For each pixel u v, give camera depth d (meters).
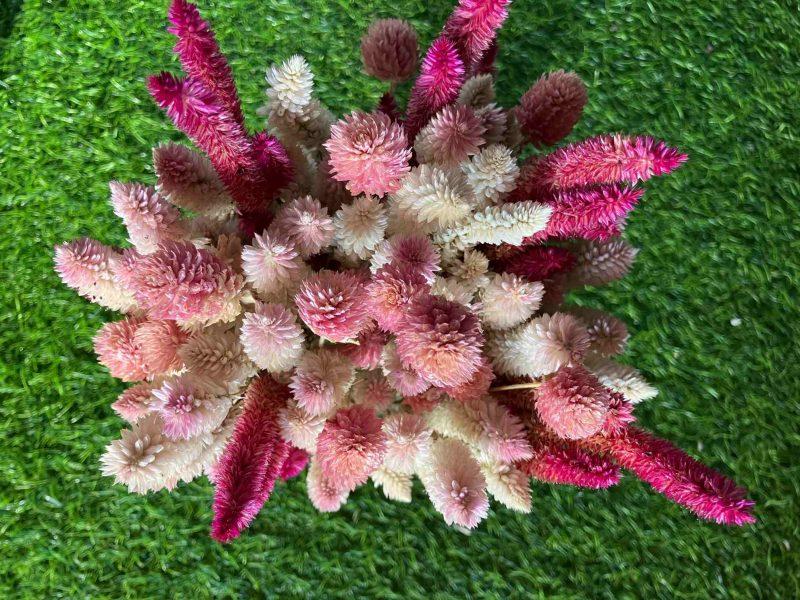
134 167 0.38
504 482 0.23
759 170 0.41
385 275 0.19
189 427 0.19
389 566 0.34
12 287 0.37
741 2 0.44
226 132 0.19
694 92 0.42
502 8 0.20
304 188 0.24
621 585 0.35
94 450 0.35
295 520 0.35
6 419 0.35
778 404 0.38
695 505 0.20
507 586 0.34
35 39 0.40
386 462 0.24
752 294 0.39
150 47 0.40
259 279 0.20
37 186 0.38
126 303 0.23
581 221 0.20
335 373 0.21
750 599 0.35
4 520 0.34
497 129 0.22
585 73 0.41
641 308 0.38
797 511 0.37
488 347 0.23
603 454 0.22
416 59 0.25
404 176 0.20
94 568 0.34
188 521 0.34
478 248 0.23
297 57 0.22
